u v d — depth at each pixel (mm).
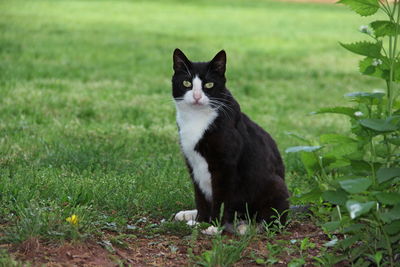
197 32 33094
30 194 7324
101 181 8375
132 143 11344
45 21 32938
